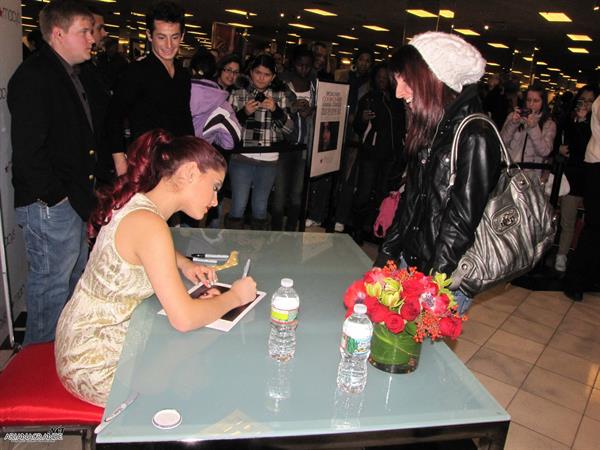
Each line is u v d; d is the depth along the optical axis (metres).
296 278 1.73
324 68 5.89
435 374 1.22
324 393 1.09
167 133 1.43
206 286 1.56
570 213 4.20
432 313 1.12
